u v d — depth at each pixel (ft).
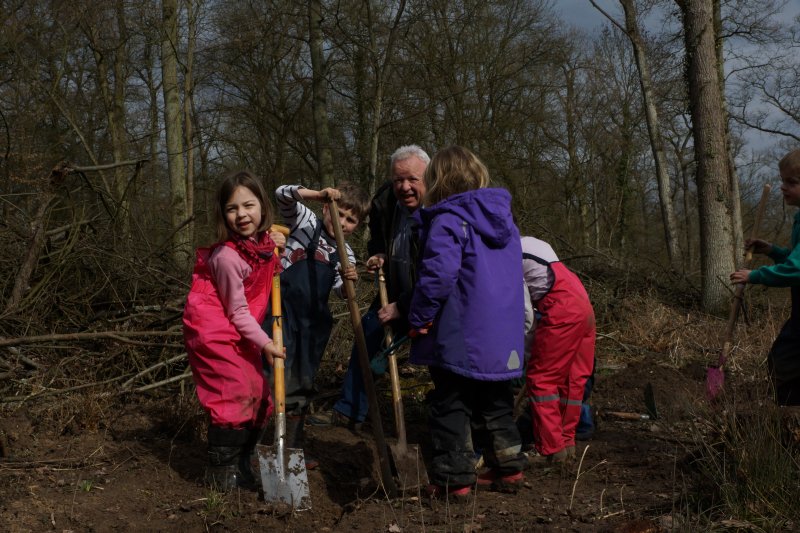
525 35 59.31
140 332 17.17
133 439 14.38
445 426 11.71
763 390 14.26
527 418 14.16
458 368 11.31
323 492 12.48
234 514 11.16
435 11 51.70
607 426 16.98
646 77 49.83
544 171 64.95
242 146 57.98
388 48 44.34
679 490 11.91
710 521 10.20
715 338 25.71
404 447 12.38
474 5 53.62
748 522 10.06
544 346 12.94
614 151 71.41
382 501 12.10
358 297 22.30
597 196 72.43
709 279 32.14
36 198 23.27
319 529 10.88
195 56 49.34
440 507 11.60
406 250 13.15
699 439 13.19
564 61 63.57
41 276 20.68
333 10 48.24
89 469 12.80
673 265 36.96
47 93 39.99
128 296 21.06
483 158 54.49
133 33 46.78
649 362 23.25
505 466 12.07
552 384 13.06
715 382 14.56
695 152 33.58
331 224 13.41
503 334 11.38
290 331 13.11
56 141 44.98
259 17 51.52
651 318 27.68
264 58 58.18
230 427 11.87
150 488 12.09
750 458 10.98
